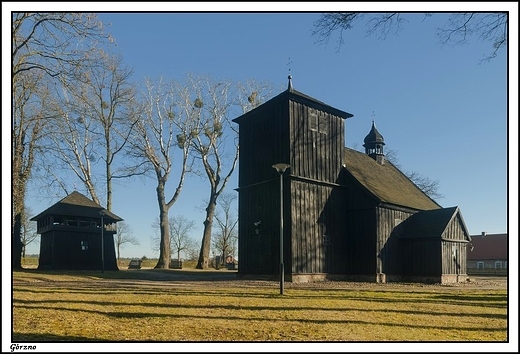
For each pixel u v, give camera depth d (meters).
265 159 28.08
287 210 26.19
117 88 44.44
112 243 39.06
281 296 16.14
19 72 21.42
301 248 26.11
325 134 28.88
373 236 27.77
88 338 8.79
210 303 13.63
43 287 18.44
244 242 28.59
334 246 28.05
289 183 26.31
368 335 9.47
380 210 28.20
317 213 27.45
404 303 14.73
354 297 16.36
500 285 25.69
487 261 73.25
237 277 28.52
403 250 29.45
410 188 37.06
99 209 38.66
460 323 11.12
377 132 38.56
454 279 28.56
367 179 30.77
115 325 10.12
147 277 29.03
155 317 11.09
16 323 9.93
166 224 44.78
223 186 47.06
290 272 25.36
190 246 91.56
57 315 10.98
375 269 27.34
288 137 26.75
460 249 29.73
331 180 28.69
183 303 13.55
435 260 27.95
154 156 44.72
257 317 11.32
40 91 27.56
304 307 13.16
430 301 15.46
